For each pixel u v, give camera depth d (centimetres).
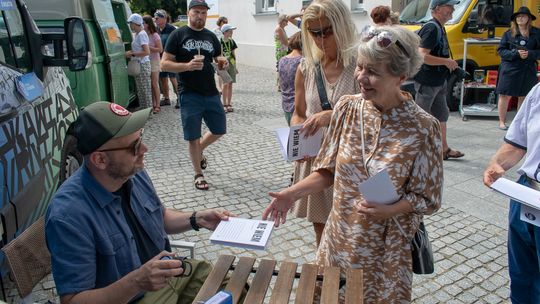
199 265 219
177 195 465
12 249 185
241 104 928
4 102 231
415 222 188
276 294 177
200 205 441
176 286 204
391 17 469
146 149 181
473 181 484
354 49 237
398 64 167
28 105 267
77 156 362
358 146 188
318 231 281
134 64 760
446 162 542
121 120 171
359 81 175
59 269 161
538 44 630
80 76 467
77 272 161
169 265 159
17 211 233
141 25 766
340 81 247
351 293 175
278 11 1380
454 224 390
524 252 230
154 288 158
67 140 329
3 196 219
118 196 180
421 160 176
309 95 261
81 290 161
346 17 239
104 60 583
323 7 234
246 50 1588
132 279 158
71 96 370
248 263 197
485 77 761
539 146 206
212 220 213
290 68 429
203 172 530
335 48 246
